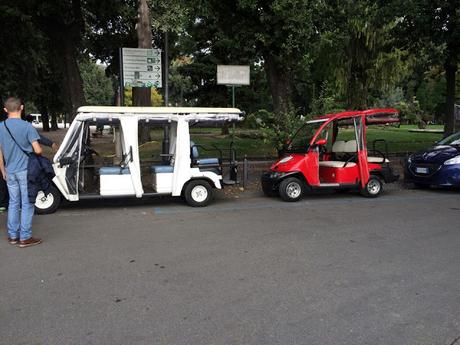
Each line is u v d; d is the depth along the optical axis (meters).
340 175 9.49
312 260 5.29
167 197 9.72
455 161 10.16
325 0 12.77
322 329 3.56
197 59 29.36
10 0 14.35
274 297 4.20
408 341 3.37
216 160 8.96
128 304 4.07
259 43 12.98
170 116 8.50
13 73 19.44
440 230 6.72
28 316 3.84
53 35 18.05
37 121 73.81
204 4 12.43
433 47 15.36
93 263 5.22
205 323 3.68
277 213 8.07
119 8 17.31
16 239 6.07
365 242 6.06
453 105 17.50
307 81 24.64
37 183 5.95
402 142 19.98
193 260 5.31
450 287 4.44
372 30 20.78
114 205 8.88
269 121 12.92
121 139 9.09
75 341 3.40
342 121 10.35
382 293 4.29
